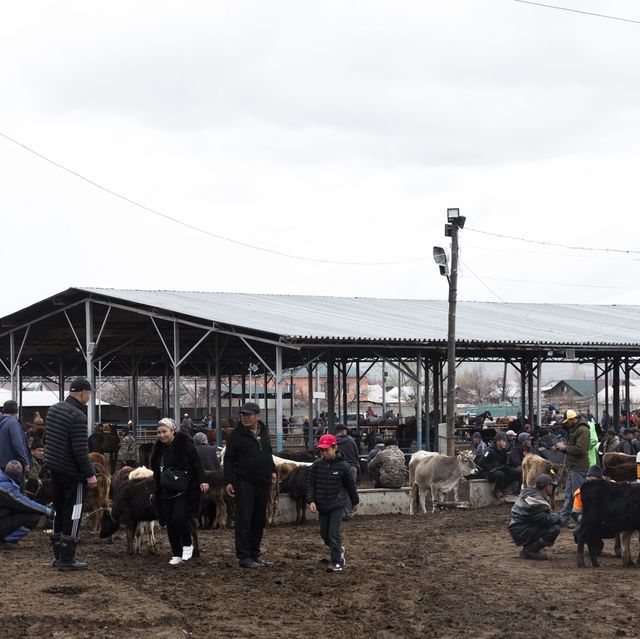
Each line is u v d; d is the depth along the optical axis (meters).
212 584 11.50
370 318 36.41
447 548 15.37
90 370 36.69
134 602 10.21
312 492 12.77
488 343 32.53
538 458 20.98
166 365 51.97
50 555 13.44
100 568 12.48
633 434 24.41
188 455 12.73
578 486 16.86
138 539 14.12
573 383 87.44
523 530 14.03
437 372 37.44
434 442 36.41
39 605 10.03
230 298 39.44
